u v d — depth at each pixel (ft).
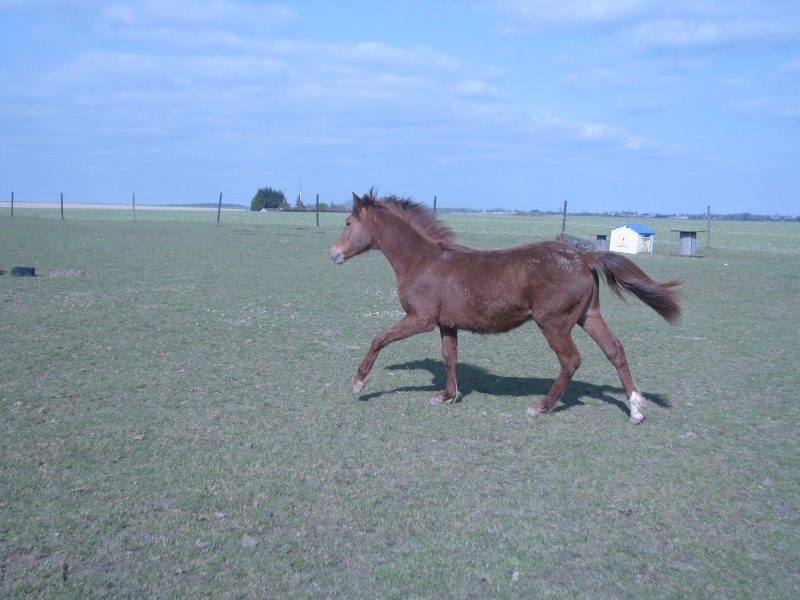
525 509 17.26
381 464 19.88
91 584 13.52
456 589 13.74
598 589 13.89
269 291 53.72
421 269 25.13
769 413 25.55
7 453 19.71
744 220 371.56
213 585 13.62
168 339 35.50
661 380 30.27
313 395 26.58
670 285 23.90
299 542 15.37
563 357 24.31
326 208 271.28
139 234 109.60
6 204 360.48
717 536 16.21
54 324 37.91
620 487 18.72
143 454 20.01
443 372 30.89
